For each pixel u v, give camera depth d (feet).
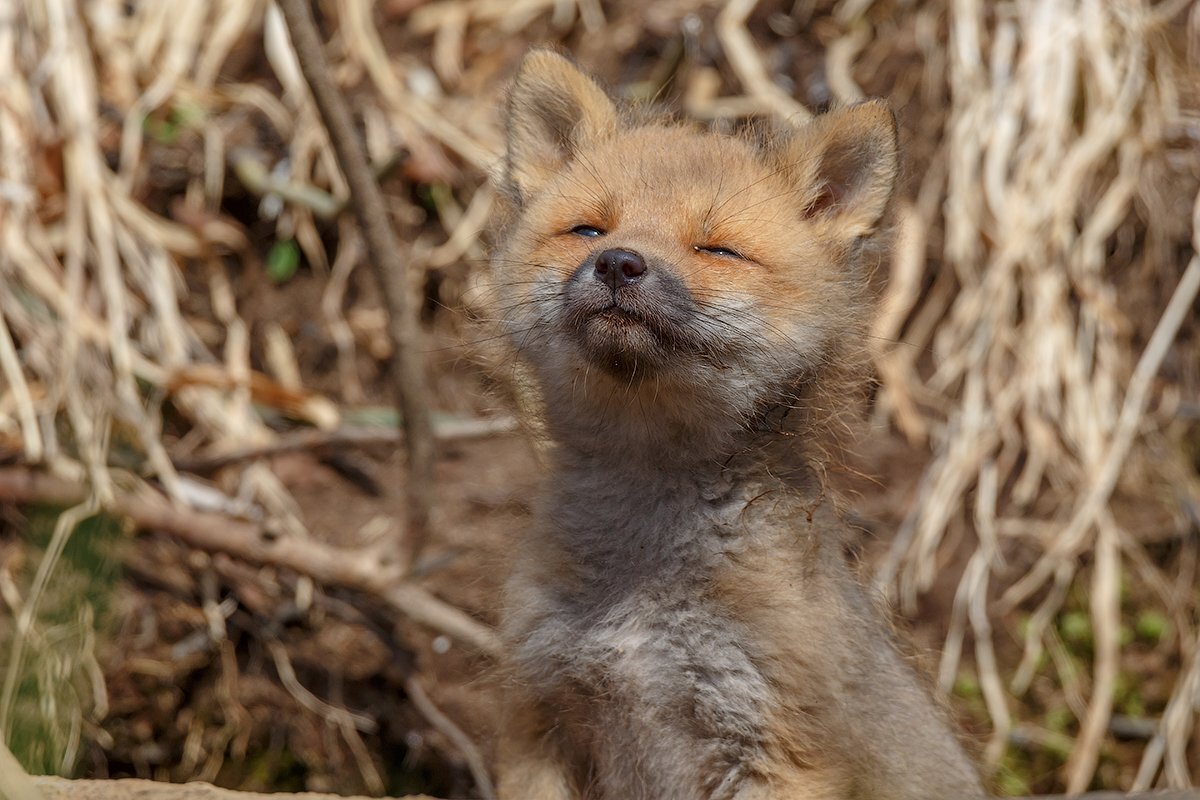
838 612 34.58
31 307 57.36
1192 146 64.08
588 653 35.09
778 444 36.58
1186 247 63.36
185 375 58.49
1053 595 58.80
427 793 56.24
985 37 66.39
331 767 56.13
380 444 59.93
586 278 35.04
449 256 63.00
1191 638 58.65
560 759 36.17
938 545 60.18
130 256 59.93
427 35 69.00
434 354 62.39
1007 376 61.72
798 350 36.63
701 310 35.17
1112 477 59.72
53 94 61.00
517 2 69.72
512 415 40.11
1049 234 62.23
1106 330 61.98
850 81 66.13
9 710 48.24
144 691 55.16
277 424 61.16
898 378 61.57
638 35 68.54
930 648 57.21
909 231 62.23
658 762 35.29
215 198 63.00
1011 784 56.08
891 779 34.76
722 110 65.41
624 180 37.40
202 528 54.95
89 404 55.52
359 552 57.21
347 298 63.82
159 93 63.62
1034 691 58.39
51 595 51.49
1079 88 64.90
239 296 63.21
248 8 67.21
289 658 56.80
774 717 33.45
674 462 35.94
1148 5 67.15
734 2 68.18
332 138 48.88
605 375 35.55
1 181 58.44
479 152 64.23
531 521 37.29
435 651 57.11
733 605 34.27
